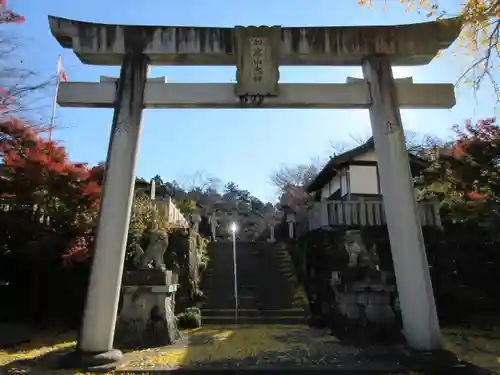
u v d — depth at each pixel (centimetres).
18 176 1271
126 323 995
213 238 3312
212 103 852
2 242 1305
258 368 716
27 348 977
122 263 782
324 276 1389
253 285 1653
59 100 830
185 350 911
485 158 1408
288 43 874
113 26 857
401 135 844
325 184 2469
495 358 819
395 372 691
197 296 1512
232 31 873
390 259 1466
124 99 830
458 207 1441
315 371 699
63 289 1348
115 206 786
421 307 768
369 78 877
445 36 875
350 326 1004
